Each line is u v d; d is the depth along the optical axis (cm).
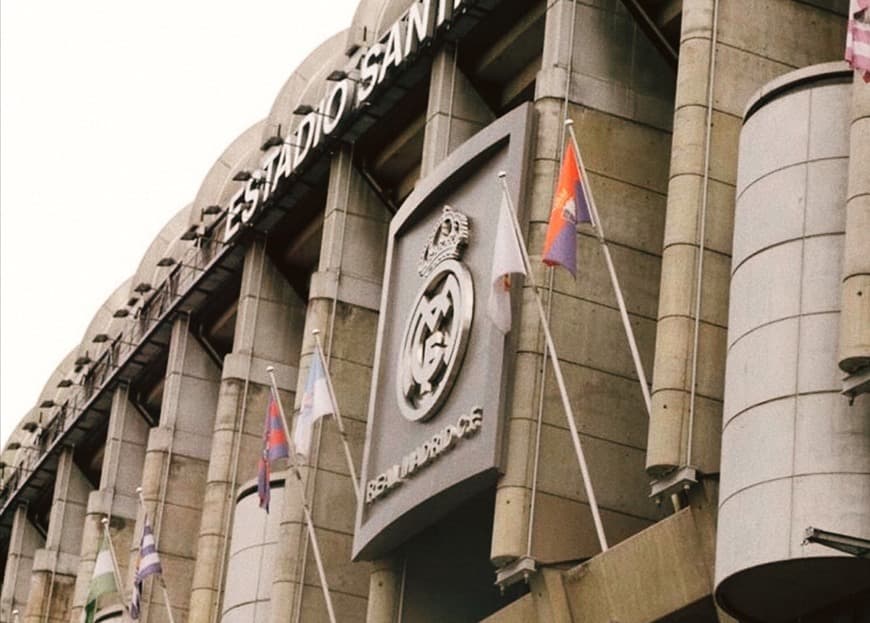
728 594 3375
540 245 4216
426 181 4625
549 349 4025
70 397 7200
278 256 5809
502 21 4809
